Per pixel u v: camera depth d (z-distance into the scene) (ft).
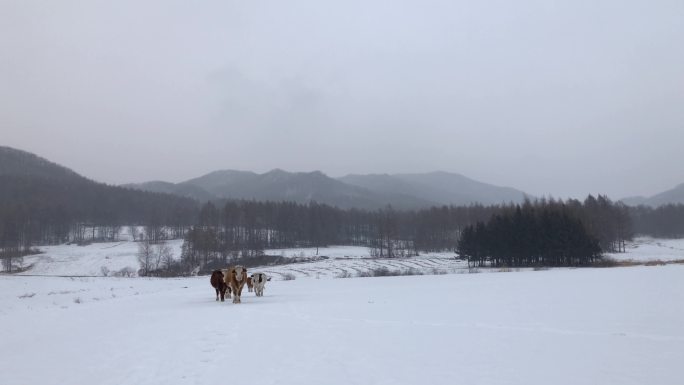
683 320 46.39
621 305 59.36
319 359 32.68
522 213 277.03
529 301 68.13
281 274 223.92
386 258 324.19
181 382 27.89
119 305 79.77
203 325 49.24
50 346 41.57
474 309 60.18
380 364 30.89
